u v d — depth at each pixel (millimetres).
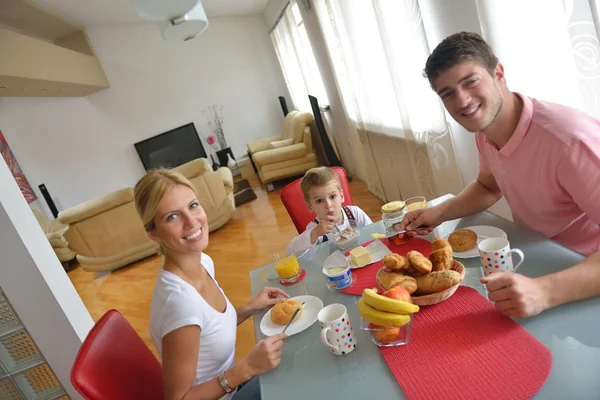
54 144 6711
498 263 840
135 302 3234
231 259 3426
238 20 7023
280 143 5578
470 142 1787
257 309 1126
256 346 863
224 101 7254
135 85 6852
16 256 1600
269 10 6262
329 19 3338
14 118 6477
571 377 577
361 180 4551
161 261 4098
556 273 739
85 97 6711
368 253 1123
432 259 911
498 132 987
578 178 834
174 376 896
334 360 789
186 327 909
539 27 1187
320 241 1471
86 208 3854
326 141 4918
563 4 1054
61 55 4891
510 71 1342
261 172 5469
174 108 7090
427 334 766
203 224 1038
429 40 1818
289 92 7094
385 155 3141
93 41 6477
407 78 2092
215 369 1022
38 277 1627
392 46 2129
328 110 4793
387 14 2064
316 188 1500
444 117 1871
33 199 6578
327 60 3893
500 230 1040
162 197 970
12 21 4852
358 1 2580
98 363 877
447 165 1994
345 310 824
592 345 619
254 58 7219
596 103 1077
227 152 7148
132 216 4031
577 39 1055
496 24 1313
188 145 7234
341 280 1027
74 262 5133
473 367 651
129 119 6945
